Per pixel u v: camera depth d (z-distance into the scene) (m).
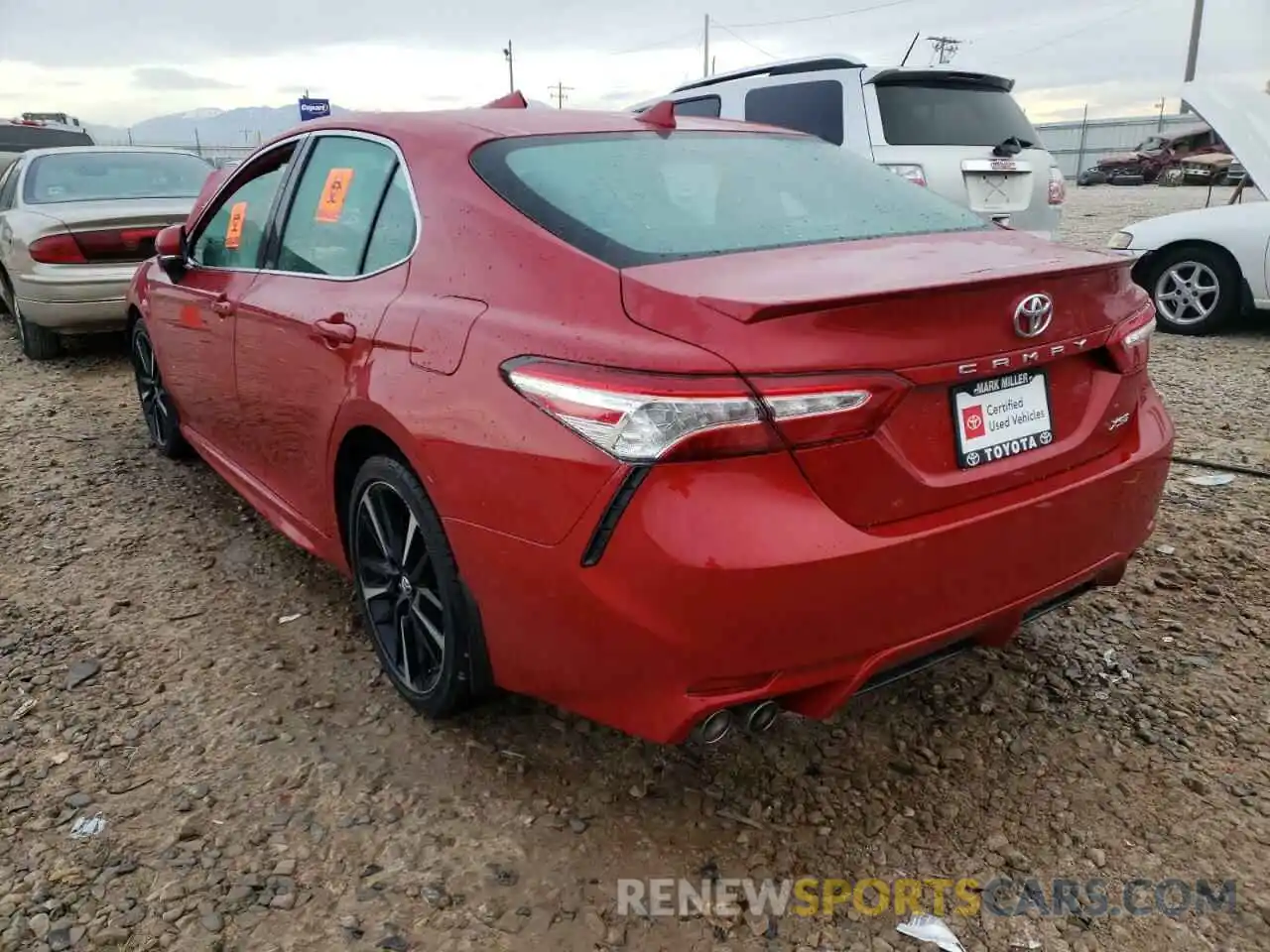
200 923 2.11
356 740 2.75
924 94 7.20
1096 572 2.51
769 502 1.95
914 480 2.09
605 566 2.01
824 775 2.59
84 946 2.05
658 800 2.50
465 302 2.43
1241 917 2.12
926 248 2.48
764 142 3.17
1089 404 2.46
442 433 2.32
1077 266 2.27
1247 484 4.40
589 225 2.38
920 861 2.30
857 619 2.04
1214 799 2.46
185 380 4.19
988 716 2.82
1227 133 7.66
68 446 5.31
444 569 2.46
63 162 7.62
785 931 2.11
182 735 2.77
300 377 3.03
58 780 2.57
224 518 4.31
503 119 2.92
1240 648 3.12
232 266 3.75
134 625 3.38
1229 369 6.50
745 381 1.92
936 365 2.07
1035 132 7.73
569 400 2.06
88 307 6.60
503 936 2.09
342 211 3.07
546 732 2.77
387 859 2.30
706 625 1.95
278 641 3.28
